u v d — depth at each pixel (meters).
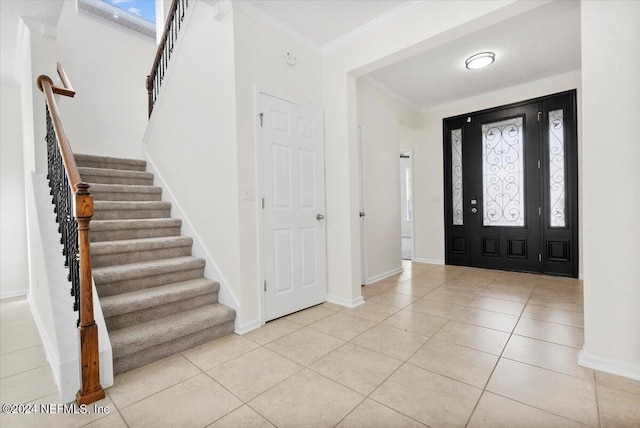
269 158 2.77
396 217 4.64
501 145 4.55
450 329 2.51
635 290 1.74
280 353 2.16
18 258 3.93
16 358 2.16
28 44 3.04
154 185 3.79
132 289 2.43
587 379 1.75
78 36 4.58
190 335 2.27
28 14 2.93
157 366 2.01
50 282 2.03
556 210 4.15
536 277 4.13
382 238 4.34
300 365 1.99
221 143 2.69
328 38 3.11
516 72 3.83
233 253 2.58
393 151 4.59
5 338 2.53
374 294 3.55
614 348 1.81
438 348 2.18
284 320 2.79
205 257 2.90
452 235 5.07
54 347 1.87
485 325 2.57
